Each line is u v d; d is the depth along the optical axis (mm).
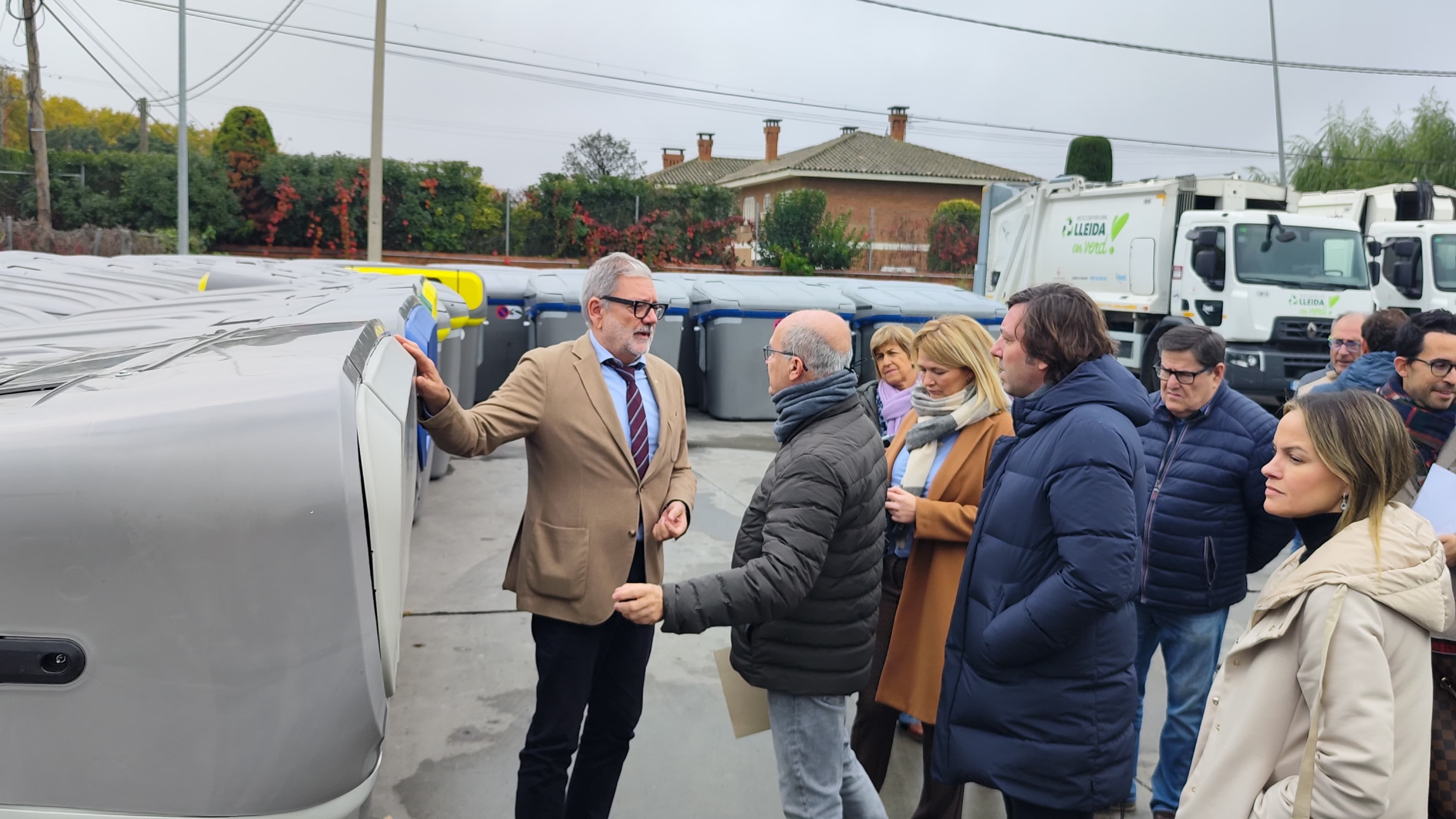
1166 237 13023
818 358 2363
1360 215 14750
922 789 3439
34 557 1197
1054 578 2188
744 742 3668
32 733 1221
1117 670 2266
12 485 1190
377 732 1337
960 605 2439
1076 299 2330
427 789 3221
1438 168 26734
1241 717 1697
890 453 3352
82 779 1235
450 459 7547
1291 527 3055
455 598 4926
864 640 2418
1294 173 28750
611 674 2801
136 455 1223
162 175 23516
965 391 3061
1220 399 3156
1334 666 1570
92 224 23750
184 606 1232
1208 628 3127
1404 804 1556
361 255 24484
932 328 3080
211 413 1257
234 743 1258
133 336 2268
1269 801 1619
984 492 2480
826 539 2248
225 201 23688
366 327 1958
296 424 1275
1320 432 1706
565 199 26047
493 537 5945
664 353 9961
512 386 2627
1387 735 1513
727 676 2584
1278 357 12203
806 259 27906
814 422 2391
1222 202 13094
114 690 1229
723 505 6973
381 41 17781
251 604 1246
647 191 26891
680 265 26516
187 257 6340
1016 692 2287
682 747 3617
